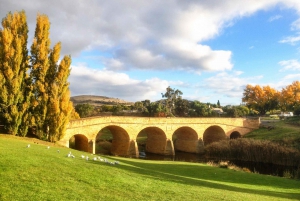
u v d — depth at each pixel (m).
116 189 12.98
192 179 22.48
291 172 41.25
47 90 36.81
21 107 33.97
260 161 50.16
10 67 32.72
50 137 36.34
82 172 15.15
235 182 24.81
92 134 47.62
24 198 9.55
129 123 54.22
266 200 15.61
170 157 58.81
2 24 34.38
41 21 36.84
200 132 67.25
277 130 68.31
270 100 113.31
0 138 26.89
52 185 11.82
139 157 56.72
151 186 14.99
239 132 74.56
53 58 37.88
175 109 112.38
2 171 12.61
